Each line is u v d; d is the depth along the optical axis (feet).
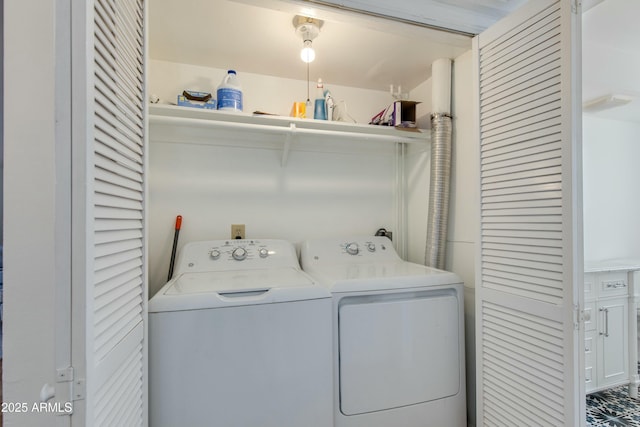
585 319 3.35
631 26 5.54
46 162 1.91
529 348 3.85
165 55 5.96
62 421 1.90
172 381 3.62
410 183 7.50
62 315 1.89
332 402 4.21
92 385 1.99
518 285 4.00
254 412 3.86
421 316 4.77
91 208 1.98
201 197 6.31
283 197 6.82
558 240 3.51
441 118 5.95
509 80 4.12
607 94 7.04
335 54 5.93
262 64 6.32
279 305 4.02
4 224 1.90
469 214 5.56
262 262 5.76
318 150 7.08
